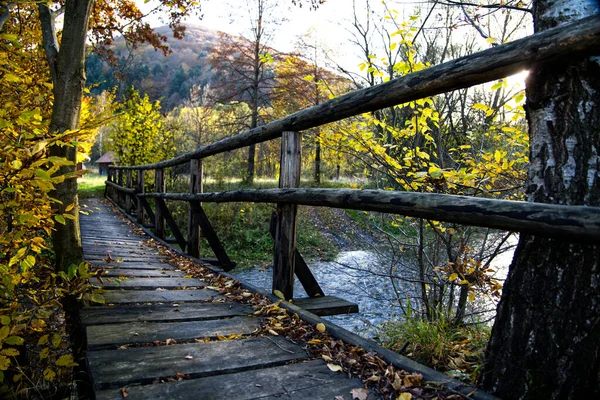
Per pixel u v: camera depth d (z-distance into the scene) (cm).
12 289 225
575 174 147
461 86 170
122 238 763
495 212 143
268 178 2170
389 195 197
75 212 344
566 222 122
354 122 347
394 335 276
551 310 147
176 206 1323
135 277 421
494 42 309
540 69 156
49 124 334
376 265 679
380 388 173
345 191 233
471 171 325
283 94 2033
